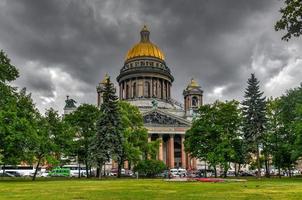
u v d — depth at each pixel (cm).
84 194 2869
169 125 14612
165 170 9800
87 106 8412
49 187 3906
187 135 8425
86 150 8244
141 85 17812
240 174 11462
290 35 1798
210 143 7856
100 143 7575
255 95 7900
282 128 7625
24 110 6216
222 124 7775
